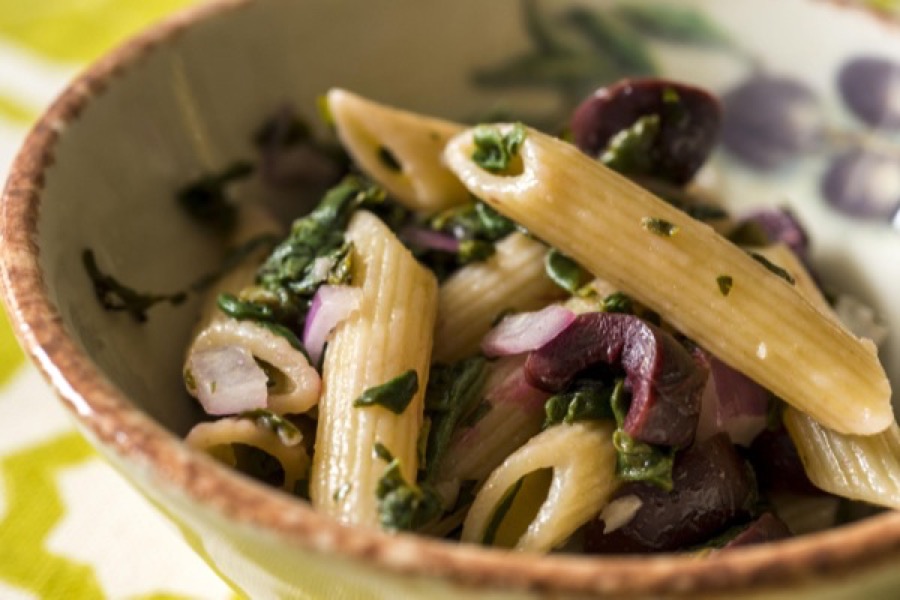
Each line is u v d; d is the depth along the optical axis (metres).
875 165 0.24
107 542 0.22
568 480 0.20
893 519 0.17
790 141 0.24
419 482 0.20
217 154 0.23
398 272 0.21
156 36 0.23
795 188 0.24
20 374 0.24
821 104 0.24
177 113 0.23
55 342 0.18
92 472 0.22
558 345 0.20
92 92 0.22
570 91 0.25
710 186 0.25
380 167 0.23
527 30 0.25
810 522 0.21
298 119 0.24
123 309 0.21
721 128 0.24
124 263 0.22
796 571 0.16
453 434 0.21
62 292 0.20
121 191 0.22
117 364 0.21
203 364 0.21
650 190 0.23
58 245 0.20
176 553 0.21
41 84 0.28
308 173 0.24
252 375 0.20
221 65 0.23
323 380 0.20
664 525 0.20
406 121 0.23
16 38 0.29
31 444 0.23
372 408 0.20
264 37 0.24
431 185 0.23
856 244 0.24
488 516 0.20
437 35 0.25
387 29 0.24
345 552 0.16
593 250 0.21
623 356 0.20
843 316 0.23
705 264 0.20
